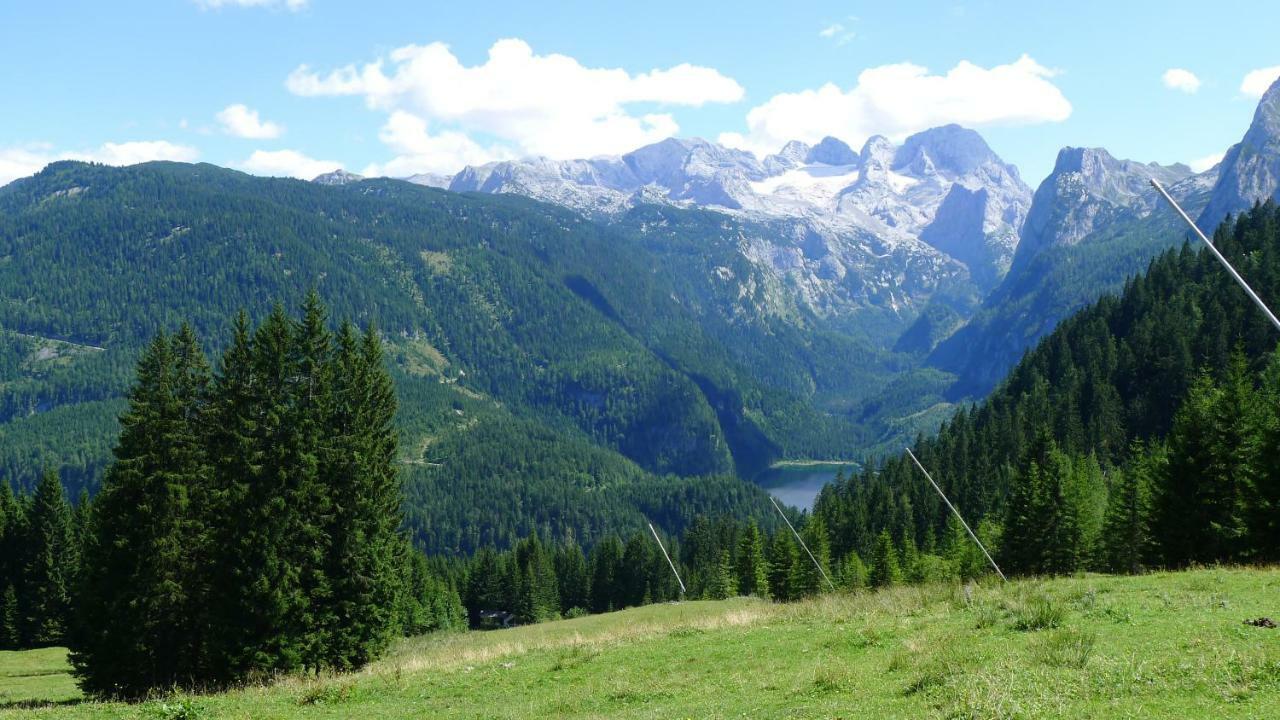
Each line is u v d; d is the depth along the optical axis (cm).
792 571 9700
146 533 4044
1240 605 2205
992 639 2080
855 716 1533
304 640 4022
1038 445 7806
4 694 4719
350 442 4406
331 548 4278
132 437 4166
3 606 8650
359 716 2202
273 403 4162
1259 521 4738
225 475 4122
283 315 4322
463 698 2361
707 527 17025
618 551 14712
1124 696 1392
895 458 16000
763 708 1731
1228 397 5534
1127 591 2730
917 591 3359
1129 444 12294
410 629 11406
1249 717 1214
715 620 3388
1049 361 16625
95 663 4078
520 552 15300
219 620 3950
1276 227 15550
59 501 8962
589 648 2973
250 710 2348
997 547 8050
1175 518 5622
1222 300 13725
